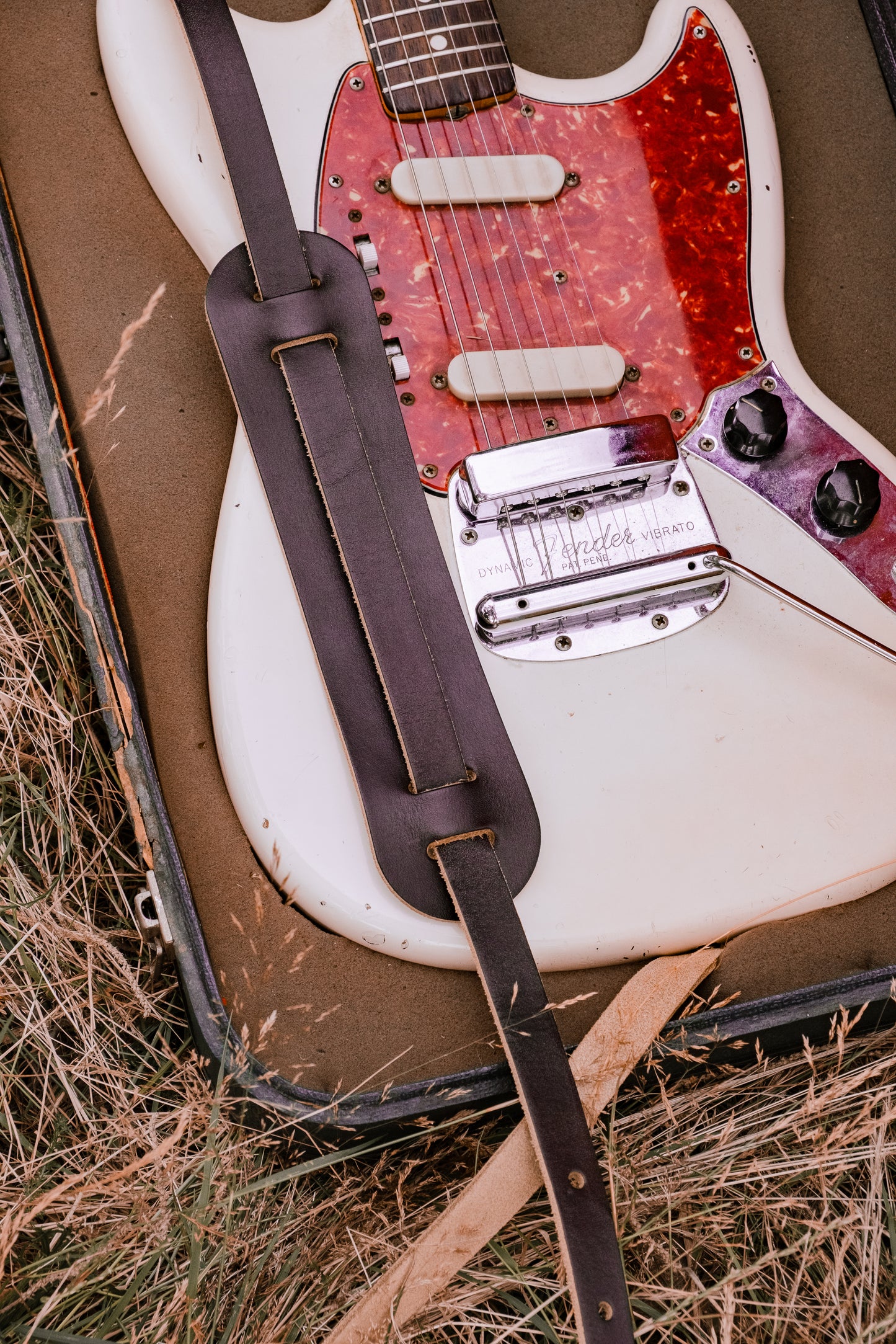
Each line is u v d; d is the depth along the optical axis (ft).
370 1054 3.42
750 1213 3.61
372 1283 3.19
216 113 3.68
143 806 3.43
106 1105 3.67
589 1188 3.01
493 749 3.40
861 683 3.64
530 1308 3.31
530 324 3.83
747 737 3.55
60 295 3.87
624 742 3.51
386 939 3.35
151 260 3.94
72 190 3.94
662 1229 3.44
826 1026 3.55
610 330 3.86
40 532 4.21
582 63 4.38
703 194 4.02
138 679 3.63
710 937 3.43
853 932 3.57
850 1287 3.32
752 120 4.12
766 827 3.48
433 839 3.31
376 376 3.63
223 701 3.46
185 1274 3.38
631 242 3.94
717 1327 3.41
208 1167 3.26
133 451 3.79
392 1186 3.59
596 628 3.62
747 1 4.45
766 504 3.78
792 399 3.88
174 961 3.50
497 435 3.74
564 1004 3.17
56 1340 3.16
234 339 3.59
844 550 3.77
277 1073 3.30
